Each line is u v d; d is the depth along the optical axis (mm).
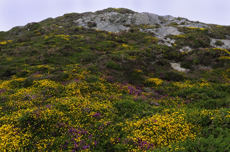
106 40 35969
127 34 40875
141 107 13016
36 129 8922
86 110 11281
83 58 25891
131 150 7645
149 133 8742
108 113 11664
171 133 8477
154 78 20688
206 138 7758
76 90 14977
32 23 57750
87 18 57938
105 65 21906
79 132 8969
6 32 57250
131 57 25812
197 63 25891
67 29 44906
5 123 9172
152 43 35719
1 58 26797
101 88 16203
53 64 24000
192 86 18266
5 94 14492
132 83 19344
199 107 12906
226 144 6625
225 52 27281
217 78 20875
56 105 11617
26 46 32594
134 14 57906
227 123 8320
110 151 8164
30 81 17109
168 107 13594
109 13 57844
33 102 12812
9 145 7344
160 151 6941
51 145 7820
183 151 6637
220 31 48062
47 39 35906
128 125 10141
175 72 22562
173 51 30328
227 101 13602
